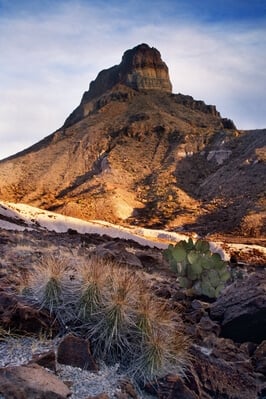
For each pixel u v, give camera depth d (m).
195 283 9.30
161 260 13.44
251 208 75.38
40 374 4.38
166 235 41.62
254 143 108.12
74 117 166.00
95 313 5.45
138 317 5.43
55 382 4.36
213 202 86.06
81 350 5.02
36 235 15.11
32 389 4.11
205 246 10.09
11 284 6.86
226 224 72.44
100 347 5.31
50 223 27.66
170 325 5.61
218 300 7.64
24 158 120.94
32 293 5.88
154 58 174.00
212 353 5.70
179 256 9.52
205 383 5.23
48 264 6.04
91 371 4.95
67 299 5.64
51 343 5.25
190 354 5.46
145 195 93.69
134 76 167.50
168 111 144.12
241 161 100.44
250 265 18.89
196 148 113.38
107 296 5.55
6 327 5.32
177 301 8.45
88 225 29.48
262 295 7.07
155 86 167.38
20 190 106.50
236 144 111.94
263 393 5.53
